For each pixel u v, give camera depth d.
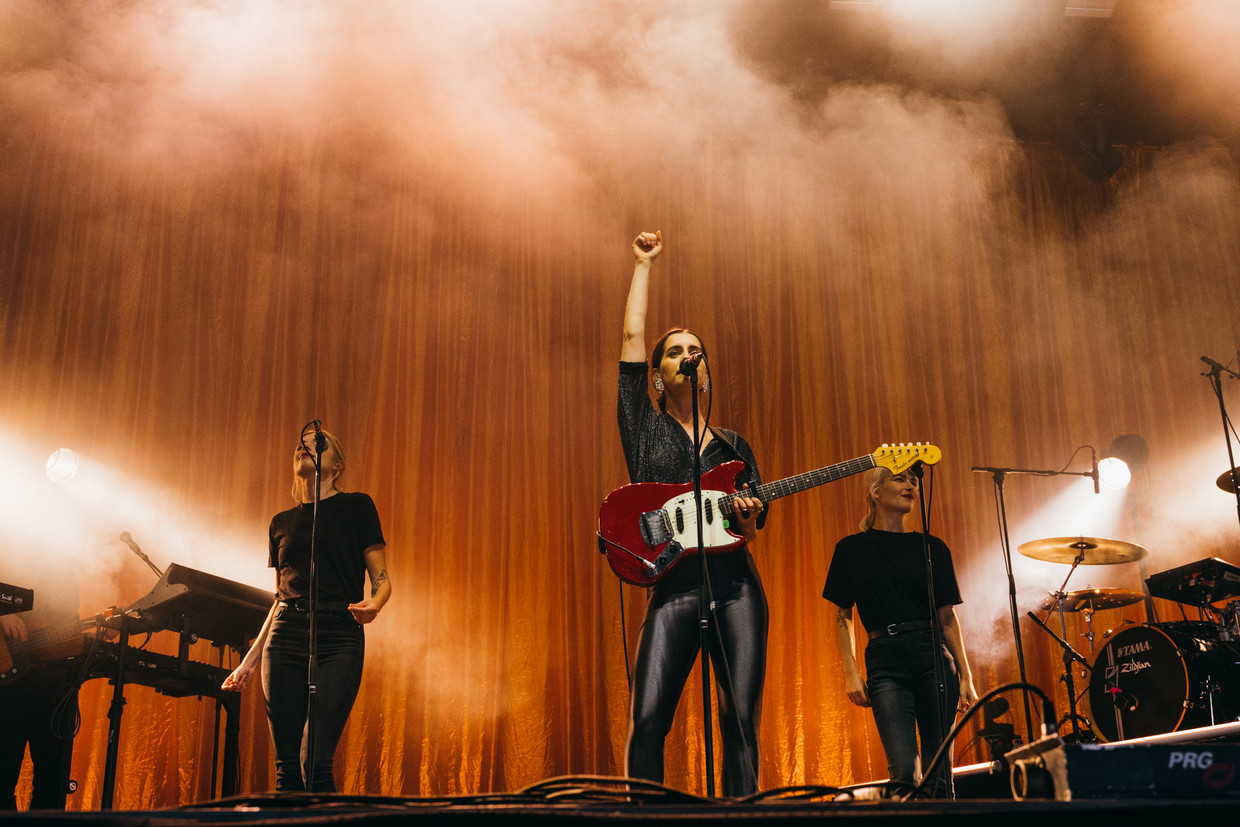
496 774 5.08
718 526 2.53
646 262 2.90
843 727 5.18
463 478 5.62
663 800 1.25
